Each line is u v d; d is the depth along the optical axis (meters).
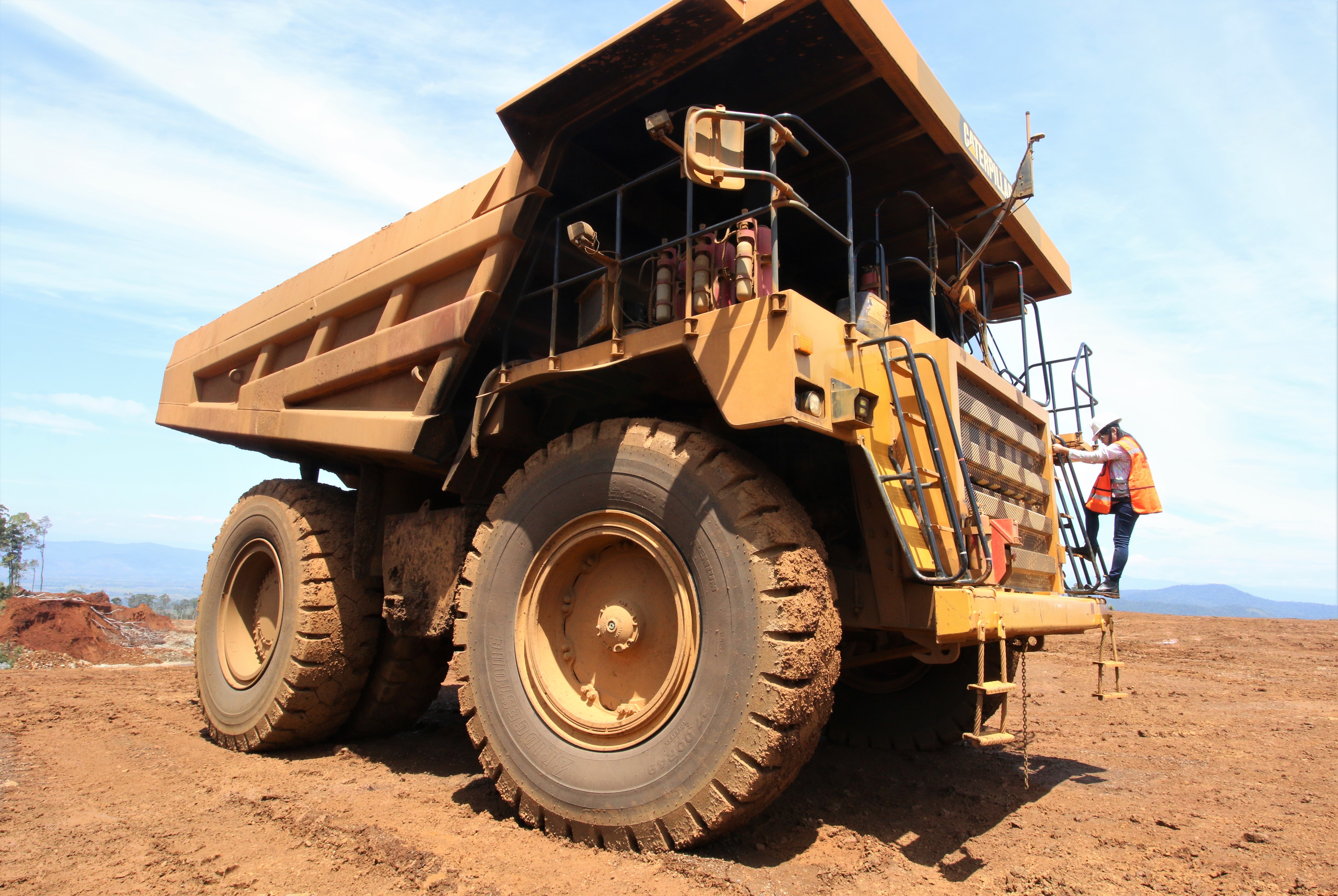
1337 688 8.33
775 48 3.39
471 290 4.20
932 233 4.46
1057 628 4.01
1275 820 3.81
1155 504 5.07
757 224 3.52
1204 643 11.84
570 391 4.02
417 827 3.44
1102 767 4.96
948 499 3.16
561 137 3.79
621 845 3.10
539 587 3.61
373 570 5.14
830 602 3.10
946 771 4.74
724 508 3.11
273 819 3.63
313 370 5.29
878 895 2.84
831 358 3.17
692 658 3.11
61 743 5.18
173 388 7.12
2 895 2.73
